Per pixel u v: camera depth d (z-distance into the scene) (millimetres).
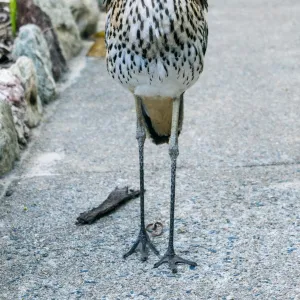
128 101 9625
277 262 5359
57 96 9828
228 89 10078
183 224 6043
